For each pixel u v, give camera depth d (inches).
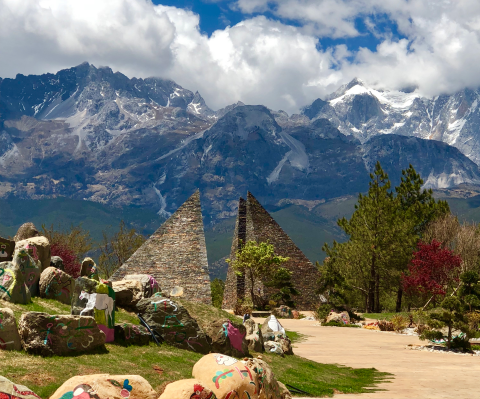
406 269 2790.4
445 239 2915.8
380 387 866.8
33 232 1194.0
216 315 1187.9
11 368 494.9
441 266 2448.3
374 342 1530.5
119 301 886.4
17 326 592.1
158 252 2664.9
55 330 575.8
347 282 2534.5
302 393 771.4
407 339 1631.4
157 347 746.2
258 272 2728.8
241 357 890.1
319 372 962.7
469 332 1370.6
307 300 2918.3
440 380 933.2
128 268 2635.3
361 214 3031.5
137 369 598.2
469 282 1905.8
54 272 828.0
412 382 913.5
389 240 2817.4
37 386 477.7
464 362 1165.1
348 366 1091.3
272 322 1202.0
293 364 986.1
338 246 3189.0
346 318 2110.0
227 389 503.8
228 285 3105.3
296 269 2982.3
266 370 564.1
